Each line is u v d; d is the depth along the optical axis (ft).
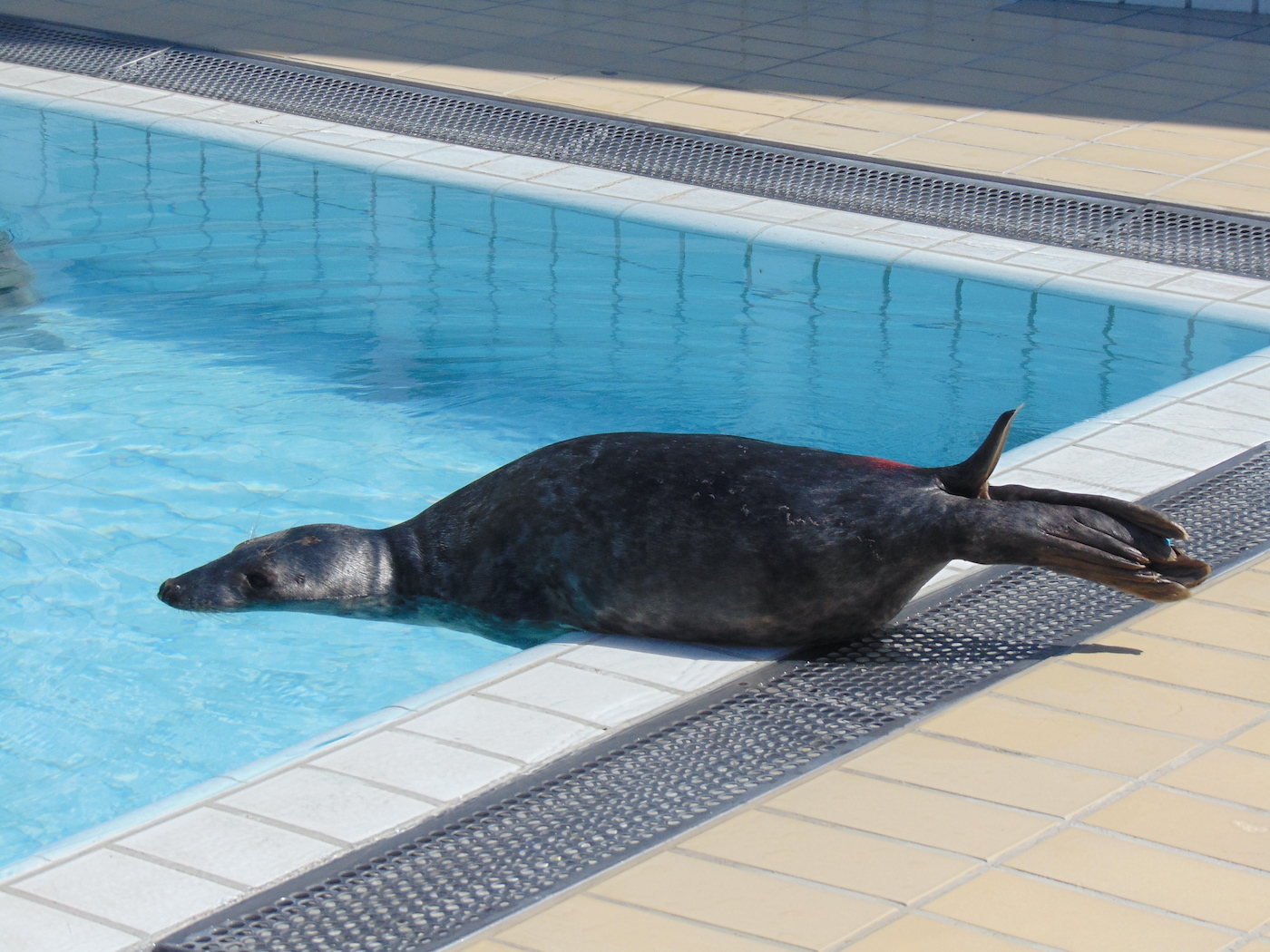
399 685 16.35
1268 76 37.83
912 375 25.20
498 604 16.83
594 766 13.51
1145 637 15.64
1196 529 17.70
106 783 14.82
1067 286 26.76
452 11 44.27
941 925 11.30
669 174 32.40
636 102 35.63
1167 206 28.91
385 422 23.59
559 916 11.50
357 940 11.25
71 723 15.83
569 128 34.37
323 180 33.24
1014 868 11.96
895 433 23.04
